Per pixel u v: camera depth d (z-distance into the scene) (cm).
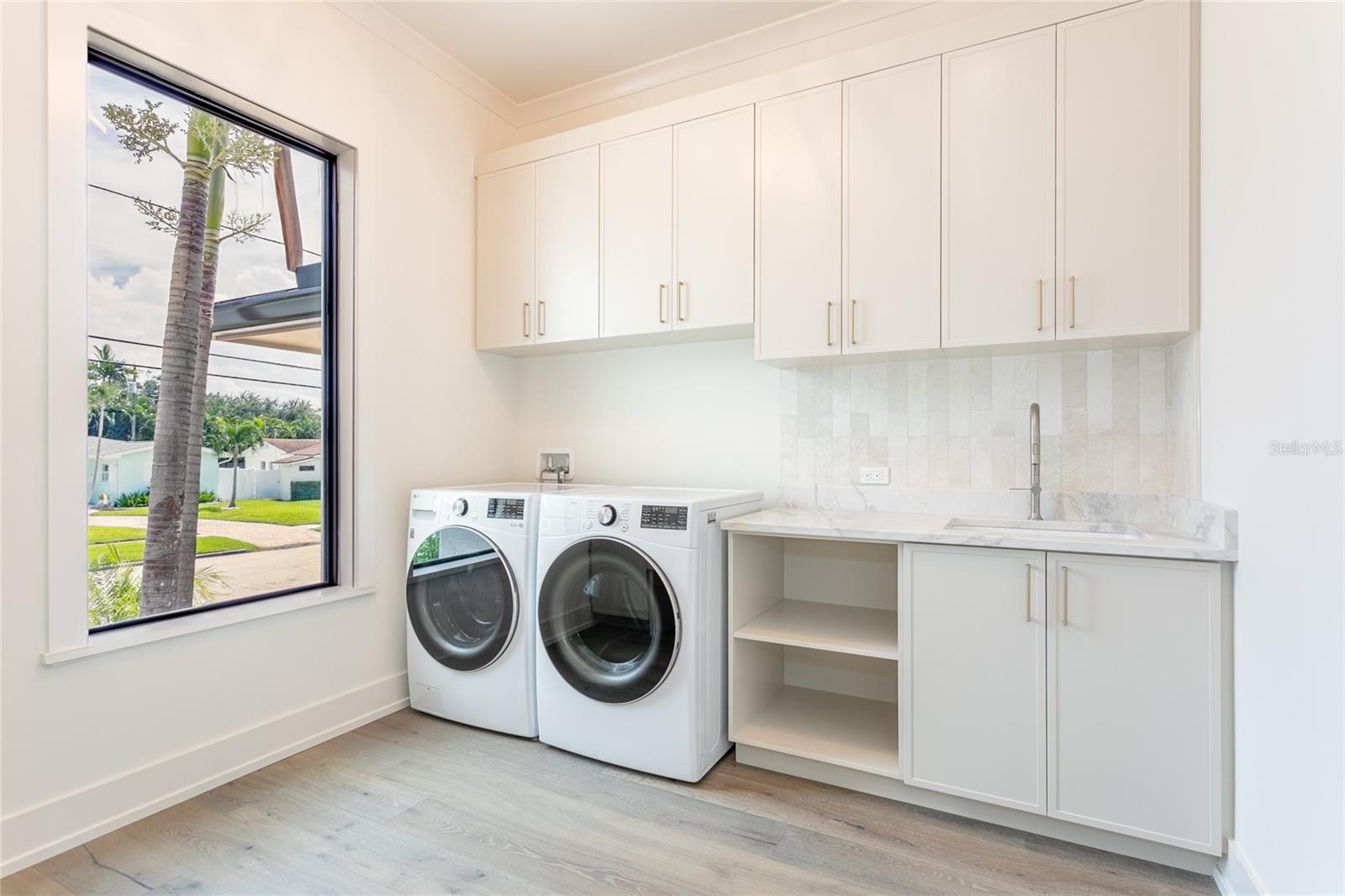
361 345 257
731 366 290
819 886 161
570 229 286
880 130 223
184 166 216
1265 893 137
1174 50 184
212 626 207
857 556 262
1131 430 220
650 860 171
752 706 237
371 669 262
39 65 170
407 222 279
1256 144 144
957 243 211
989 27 207
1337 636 110
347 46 252
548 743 235
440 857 172
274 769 220
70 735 176
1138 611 166
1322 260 115
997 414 240
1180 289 184
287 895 157
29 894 156
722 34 279
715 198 252
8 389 165
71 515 175
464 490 266
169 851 174
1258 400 143
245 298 233
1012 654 181
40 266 170
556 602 232
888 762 200
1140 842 171
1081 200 195
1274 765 134
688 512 210
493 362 327
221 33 210
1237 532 155
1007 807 183
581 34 278
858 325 226
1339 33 109
